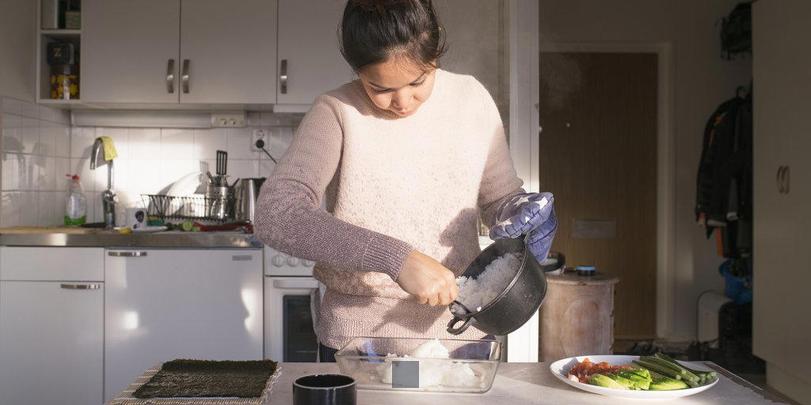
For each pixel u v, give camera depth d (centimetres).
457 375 123
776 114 391
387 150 141
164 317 331
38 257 331
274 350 332
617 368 133
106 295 331
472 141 144
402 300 145
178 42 368
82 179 398
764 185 405
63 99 373
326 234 119
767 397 123
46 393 332
